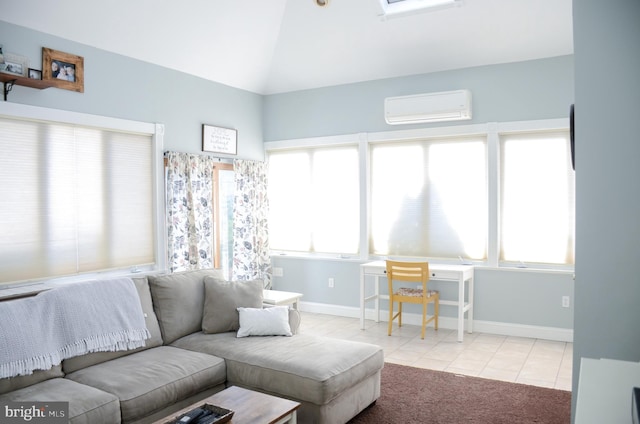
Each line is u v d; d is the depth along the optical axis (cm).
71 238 412
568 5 427
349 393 306
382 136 566
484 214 524
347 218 600
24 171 379
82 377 282
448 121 530
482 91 512
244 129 607
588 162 219
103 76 432
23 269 380
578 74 219
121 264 452
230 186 583
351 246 599
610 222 215
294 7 504
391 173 573
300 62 575
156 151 481
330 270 608
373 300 582
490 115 509
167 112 496
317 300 620
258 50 554
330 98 598
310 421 284
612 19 213
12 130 372
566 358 433
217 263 566
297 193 633
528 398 347
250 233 598
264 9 500
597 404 142
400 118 534
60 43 398
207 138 543
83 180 421
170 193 487
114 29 423
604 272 217
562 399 345
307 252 629
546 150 494
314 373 283
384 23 489
